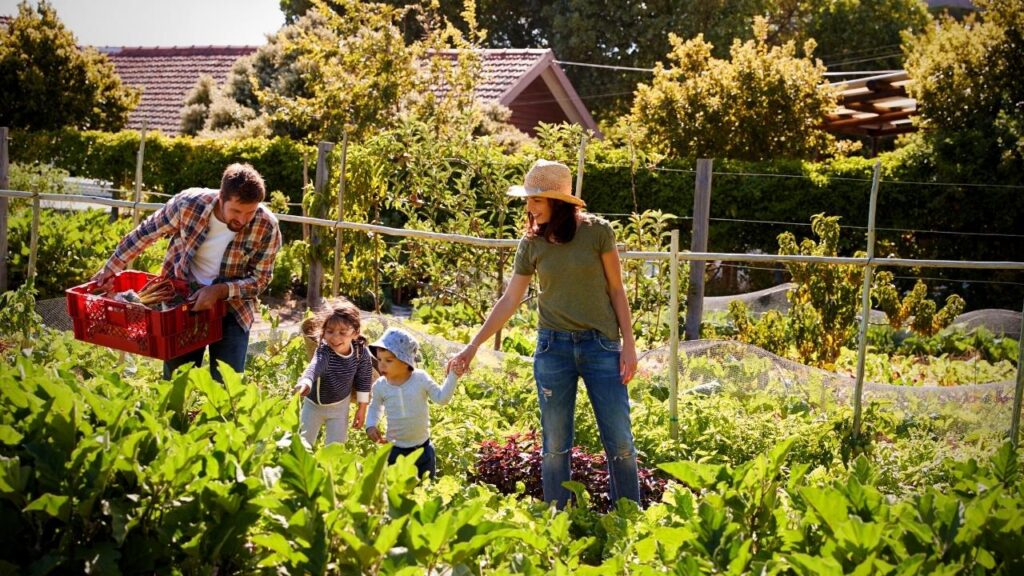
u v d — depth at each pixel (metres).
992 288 13.94
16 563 2.79
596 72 28.75
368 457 3.04
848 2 29.97
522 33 31.45
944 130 14.99
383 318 7.65
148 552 2.77
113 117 21.28
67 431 2.85
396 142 11.05
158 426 3.02
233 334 5.22
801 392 7.21
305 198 11.19
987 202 13.63
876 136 22.94
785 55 16.86
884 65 29.12
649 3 28.16
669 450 6.00
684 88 16.34
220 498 2.81
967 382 9.97
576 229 4.50
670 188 13.74
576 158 10.88
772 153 16.27
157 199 16.50
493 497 4.39
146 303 4.99
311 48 16.48
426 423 5.01
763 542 3.06
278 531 2.81
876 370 10.09
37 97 19.89
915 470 5.82
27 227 10.27
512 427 6.10
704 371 7.44
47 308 7.63
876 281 10.80
